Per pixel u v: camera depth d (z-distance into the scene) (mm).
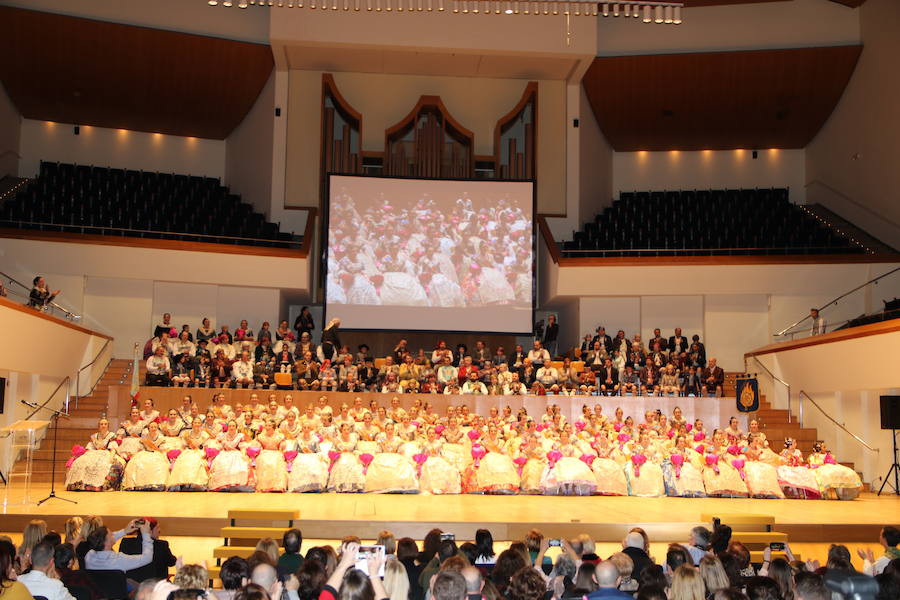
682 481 15867
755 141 28703
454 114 27016
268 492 15219
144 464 15234
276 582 5914
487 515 12508
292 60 25641
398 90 26859
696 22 25672
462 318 24250
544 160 26578
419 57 25453
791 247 24953
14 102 26375
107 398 20172
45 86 25672
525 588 5777
